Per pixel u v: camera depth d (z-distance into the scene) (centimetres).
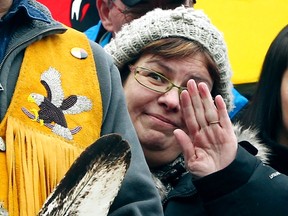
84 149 291
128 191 301
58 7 546
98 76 318
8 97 294
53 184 288
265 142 446
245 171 376
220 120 382
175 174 400
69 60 314
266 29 573
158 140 393
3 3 304
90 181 284
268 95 455
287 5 581
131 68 401
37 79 300
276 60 455
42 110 296
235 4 575
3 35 304
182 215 377
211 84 403
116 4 462
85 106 307
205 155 379
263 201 372
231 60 566
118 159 288
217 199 372
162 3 450
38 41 308
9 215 278
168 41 395
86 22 546
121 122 316
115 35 443
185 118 382
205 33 399
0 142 285
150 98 393
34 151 288
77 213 281
